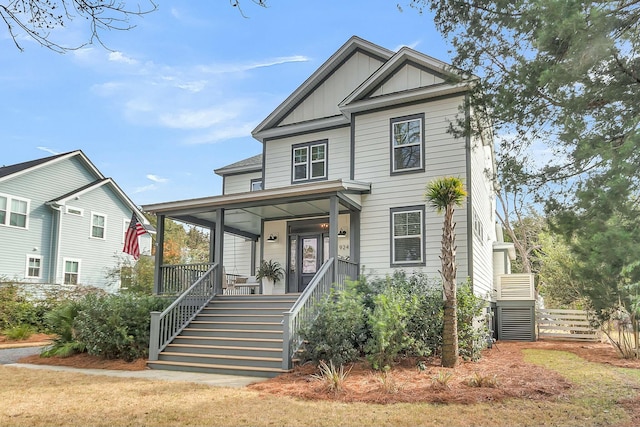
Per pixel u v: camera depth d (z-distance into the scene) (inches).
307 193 486.9
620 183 220.8
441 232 500.7
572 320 636.1
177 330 454.9
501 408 242.4
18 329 664.4
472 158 526.3
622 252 210.1
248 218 617.6
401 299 380.2
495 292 714.8
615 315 437.7
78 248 994.1
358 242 535.8
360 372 342.6
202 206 538.9
